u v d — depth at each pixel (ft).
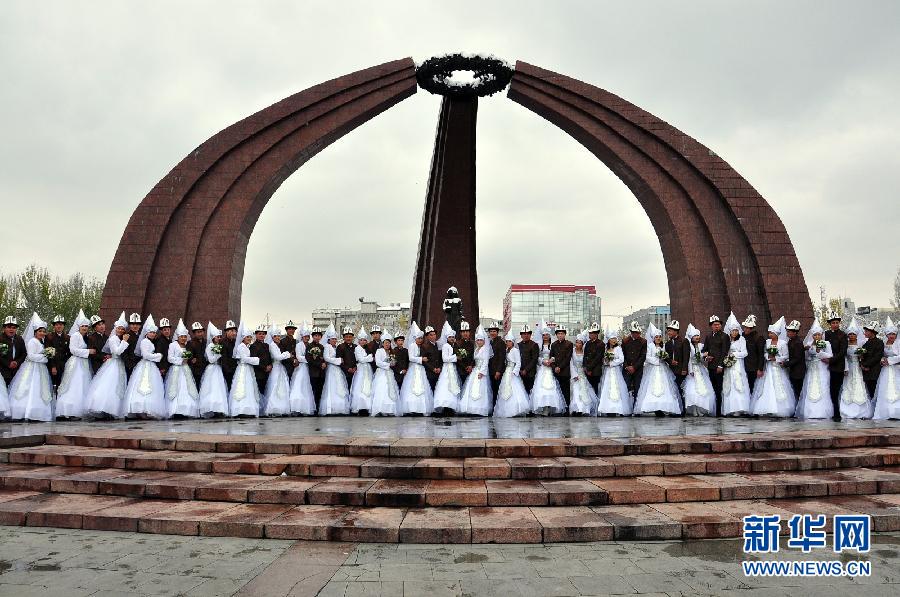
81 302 144.66
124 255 63.10
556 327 42.37
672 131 69.31
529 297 331.57
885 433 26.66
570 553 15.74
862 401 38.70
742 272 66.18
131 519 17.65
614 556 15.49
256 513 18.13
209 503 19.33
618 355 41.50
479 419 38.04
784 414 39.40
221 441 24.73
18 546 16.24
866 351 39.17
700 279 66.90
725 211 67.87
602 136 70.38
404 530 16.63
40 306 137.80
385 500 18.95
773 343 40.55
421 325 92.38
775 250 65.72
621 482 20.43
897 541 16.61
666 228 70.95
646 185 69.67
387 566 14.75
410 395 41.52
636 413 41.04
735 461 22.06
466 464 21.43
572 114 70.85
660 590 13.28
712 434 27.17
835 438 25.38
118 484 20.40
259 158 67.51
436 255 84.69
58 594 12.90
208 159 66.18
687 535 16.93
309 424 34.19
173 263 63.87
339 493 19.08
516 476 20.98
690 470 21.81
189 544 16.43
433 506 18.86
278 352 42.34
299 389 42.55
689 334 42.96
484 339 41.63
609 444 23.62
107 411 37.45
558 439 25.20
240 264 68.85
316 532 16.83
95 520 17.83
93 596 12.79
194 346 42.01
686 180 68.59
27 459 24.06
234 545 16.37
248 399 40.52
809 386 39.29
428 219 90.94
